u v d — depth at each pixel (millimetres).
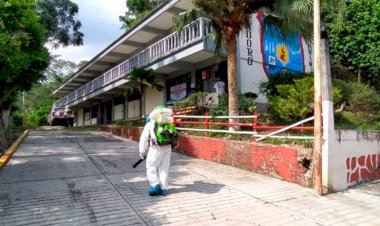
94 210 5465
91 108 37562
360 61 12852
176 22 11898
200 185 7047
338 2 8609
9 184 7051
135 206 5676
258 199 6141
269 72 16047
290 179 7285
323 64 7148
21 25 7656
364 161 7797
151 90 21672
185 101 14266
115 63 27672
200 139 10500
